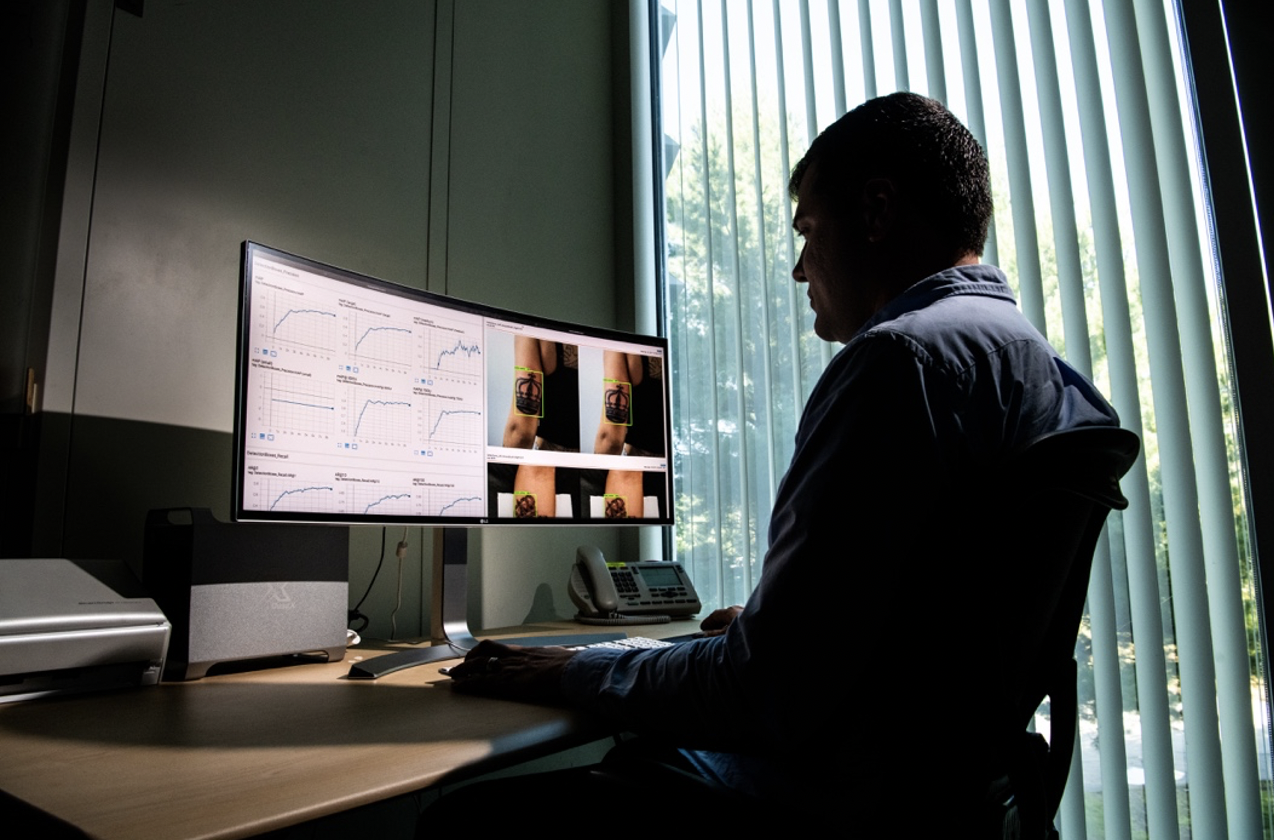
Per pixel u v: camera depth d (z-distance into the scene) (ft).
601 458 5.01
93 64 4.20
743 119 6.70
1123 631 4.70
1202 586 4.50
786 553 2.21
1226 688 4.42
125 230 4.26
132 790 1.83
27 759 2.09
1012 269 5.26
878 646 2.14
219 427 4.59
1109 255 4.92
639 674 2.54
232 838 1.59
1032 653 2.24
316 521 3.62
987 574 2.02
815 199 2.99
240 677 3.41
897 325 2.32
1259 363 4.53
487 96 6.48
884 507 2.12
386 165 5.64
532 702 2.86
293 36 5.17
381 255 5.53
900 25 5.81
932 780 1.98
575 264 7.10
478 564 5.82
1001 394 2.27
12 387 3.93
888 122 2.82
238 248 4.75
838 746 2.21
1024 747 2.10
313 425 3.67
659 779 2.35
